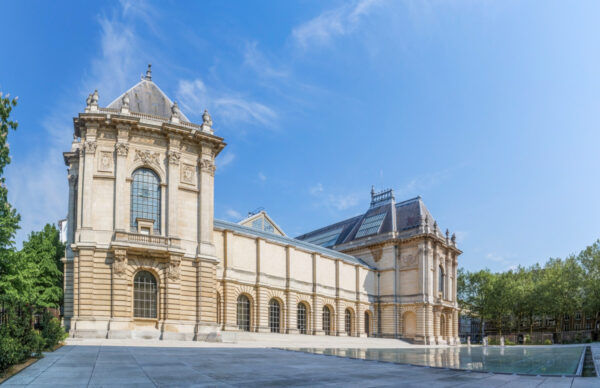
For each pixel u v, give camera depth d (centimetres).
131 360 2891
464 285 13638
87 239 5528
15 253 5112
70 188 6347
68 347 3925
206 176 6431
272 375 2298
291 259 8494
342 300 9588
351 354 3953
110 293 5481
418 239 10475
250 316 7631
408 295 10450
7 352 2225
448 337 10962
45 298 6038
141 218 5862
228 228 7394
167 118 6350
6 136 3209
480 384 2006
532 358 3612
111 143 5916
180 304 5828
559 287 11725
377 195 12394
